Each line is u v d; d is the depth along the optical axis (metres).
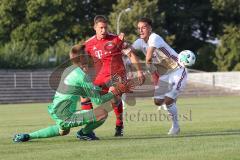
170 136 25.70
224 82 114.31
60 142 23.52
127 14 123.69
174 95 27.75
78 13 138.12
